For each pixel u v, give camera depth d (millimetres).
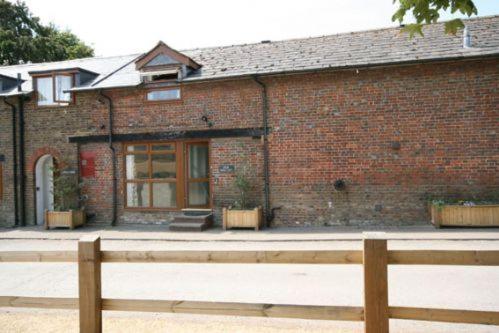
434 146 10758
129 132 13156
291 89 11703
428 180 10805
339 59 11609
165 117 12820
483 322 3041
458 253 3031
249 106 12047
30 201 14211
